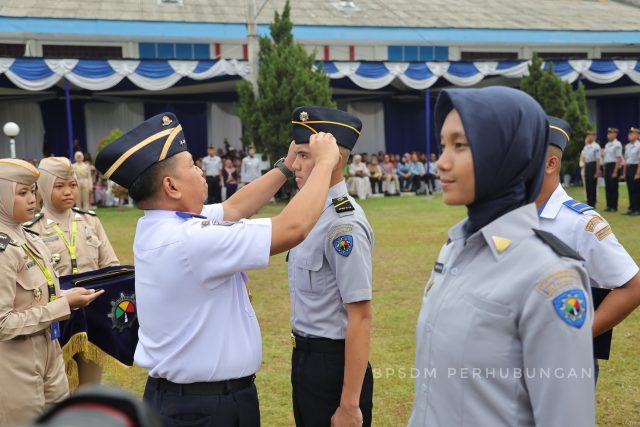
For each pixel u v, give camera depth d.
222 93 23.56
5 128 12.69
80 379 3.72
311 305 2.51
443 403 1.52
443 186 1.53
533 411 1.40
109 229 12.46
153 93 22.62
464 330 1.48
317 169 2.04
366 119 25.50
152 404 2.05
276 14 17.84
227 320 1.99
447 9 26.88
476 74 19.94
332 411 2.52
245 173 17.53
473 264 1.54
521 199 1.54
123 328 3.52
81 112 22.67
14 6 21.23
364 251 2.39
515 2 29.44
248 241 1.87
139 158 1.97
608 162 13.80
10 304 2.81
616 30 25.73
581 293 1.38
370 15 24.86
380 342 5.16
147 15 21.98
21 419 2.85
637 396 3.99
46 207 3.84
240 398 2.03
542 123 1.50
